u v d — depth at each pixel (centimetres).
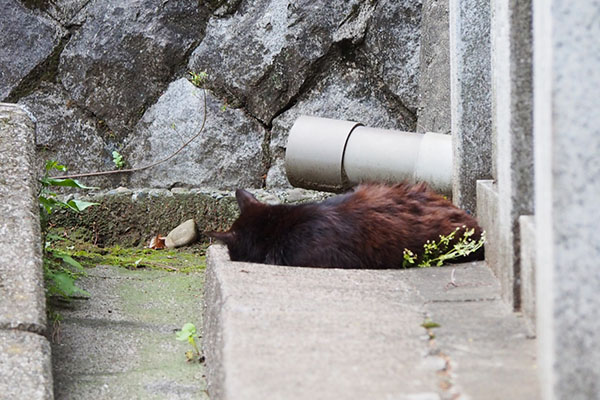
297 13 767
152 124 792
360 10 763
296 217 498
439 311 361
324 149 666
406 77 760
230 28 783
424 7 732
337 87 772
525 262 347
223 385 292
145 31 784
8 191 467
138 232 766
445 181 629
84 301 520
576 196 229
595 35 228
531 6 361
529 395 263
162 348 448
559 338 232
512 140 365
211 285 434
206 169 786
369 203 503
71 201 570
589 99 228
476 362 294
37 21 793
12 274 407
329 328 330
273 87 776
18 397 326
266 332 322
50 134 795
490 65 561
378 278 426
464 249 488
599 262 228
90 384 392
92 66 789
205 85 786
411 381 275
